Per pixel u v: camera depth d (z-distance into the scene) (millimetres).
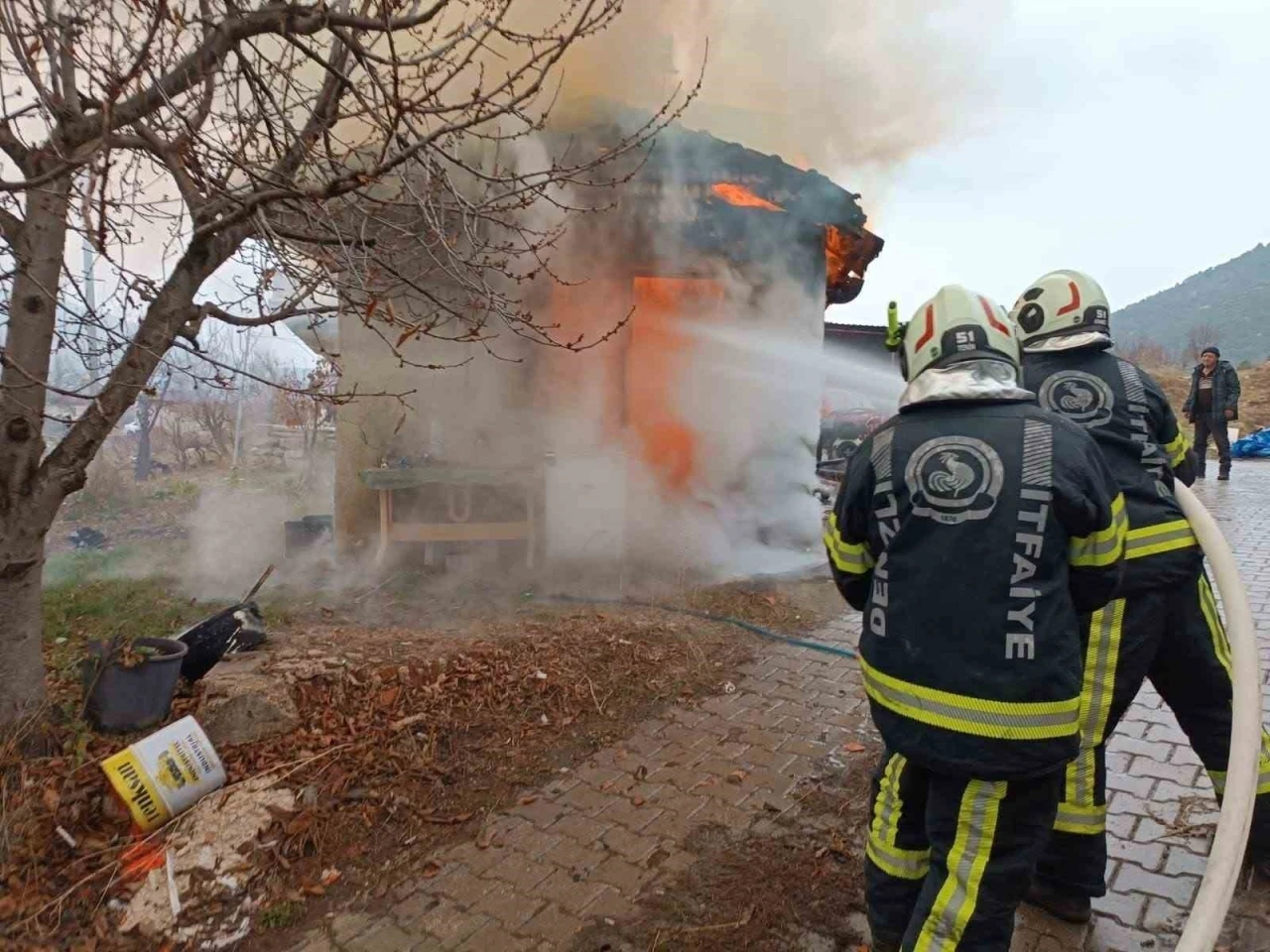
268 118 2725
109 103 2477
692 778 3338
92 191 2527
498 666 4184
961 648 1782
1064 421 1882
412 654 4223
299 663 3869
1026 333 2600
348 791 3131
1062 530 1798
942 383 1936
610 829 2986
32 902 2494
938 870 1861
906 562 1878
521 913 2541
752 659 4645
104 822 2857
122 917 2482
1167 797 3078
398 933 2463
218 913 2533
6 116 2748
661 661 4496
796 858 2801
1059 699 1756
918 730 1821
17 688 3164
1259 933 2348
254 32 2658
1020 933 2396
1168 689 2596
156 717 3377
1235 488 10906
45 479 3137
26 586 3195
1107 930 2408
